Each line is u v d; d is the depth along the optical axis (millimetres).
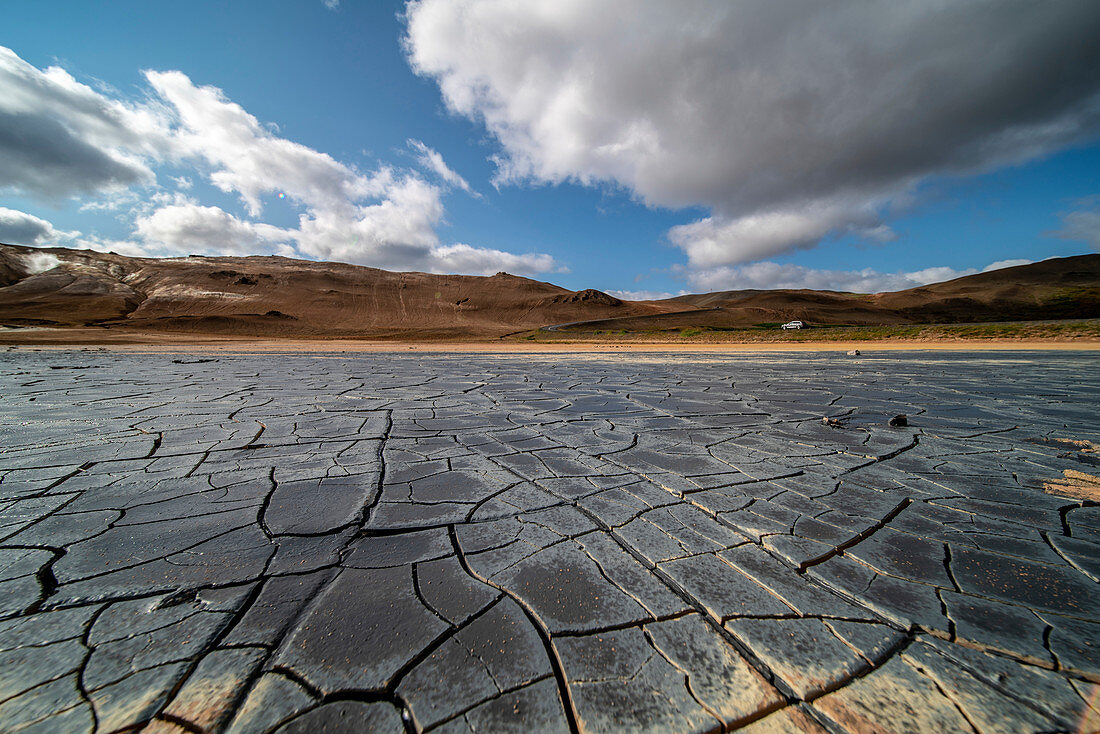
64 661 1228
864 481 2656
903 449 3326
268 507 2281
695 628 1384
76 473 2775
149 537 1951
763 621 1414
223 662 1231
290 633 1348
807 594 1559
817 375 8094
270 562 1759
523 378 8000
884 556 1809
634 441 3576
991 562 1758
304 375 8383
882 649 1295
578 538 1964
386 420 4352
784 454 3211
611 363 11445
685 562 1764
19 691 1124
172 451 3270
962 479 2682
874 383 6941
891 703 1116
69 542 1902
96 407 4926
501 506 2307
